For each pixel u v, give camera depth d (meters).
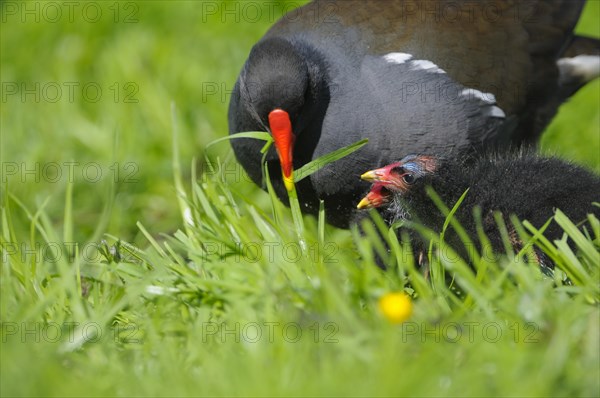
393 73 10.77
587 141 13.85
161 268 8.88
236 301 8.02
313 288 8.18
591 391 6.79
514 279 8.72
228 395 6.89
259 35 17.06
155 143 14.76
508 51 11.66
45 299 8.18
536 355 7.06
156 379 7.18
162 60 16.56
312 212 11.15
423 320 7.67
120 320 8.41
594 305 7.90
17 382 7.04
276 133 9.85
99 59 17.44
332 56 10.73
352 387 6.80
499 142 11.65
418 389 6.79
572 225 8.46
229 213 9.58
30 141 15.27
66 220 9.95
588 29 16.88
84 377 7.33
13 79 17.33
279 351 7.36
